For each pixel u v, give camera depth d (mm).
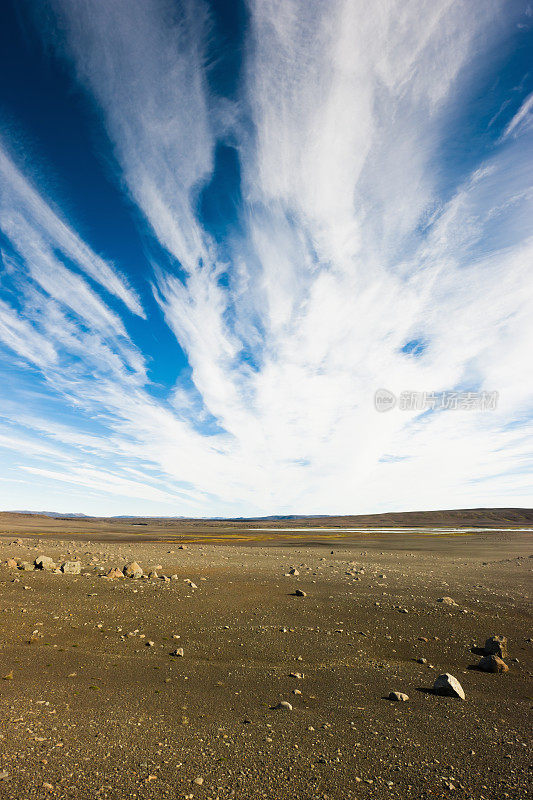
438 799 4621
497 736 6320
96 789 4488
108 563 20266
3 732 5648
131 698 7328
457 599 15094
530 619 13086
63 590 14445
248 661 9555
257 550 32938
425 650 10625
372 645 10820
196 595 14750
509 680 8977
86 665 8828
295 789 4719
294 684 8359
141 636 10828
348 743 5965
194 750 5559
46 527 79188
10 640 9953
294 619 12594
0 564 18031
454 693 7977
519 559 28953
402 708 7352
